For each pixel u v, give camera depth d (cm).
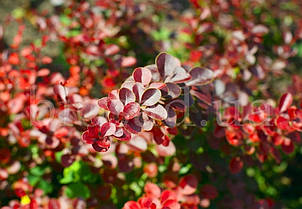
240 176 59
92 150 43
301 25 79
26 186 54
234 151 54
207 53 64
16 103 55
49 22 65
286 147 51
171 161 54
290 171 80
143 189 56
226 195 58
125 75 57
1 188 55
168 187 52
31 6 97
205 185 54
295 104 59
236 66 61
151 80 45
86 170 57
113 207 54
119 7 66
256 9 79
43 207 52
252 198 57
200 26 64
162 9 75
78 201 52
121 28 65
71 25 64
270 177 73
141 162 54
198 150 56
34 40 88
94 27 63
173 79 45
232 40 63
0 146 58
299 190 77
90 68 62
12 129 54
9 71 57
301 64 92
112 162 52
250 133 49
